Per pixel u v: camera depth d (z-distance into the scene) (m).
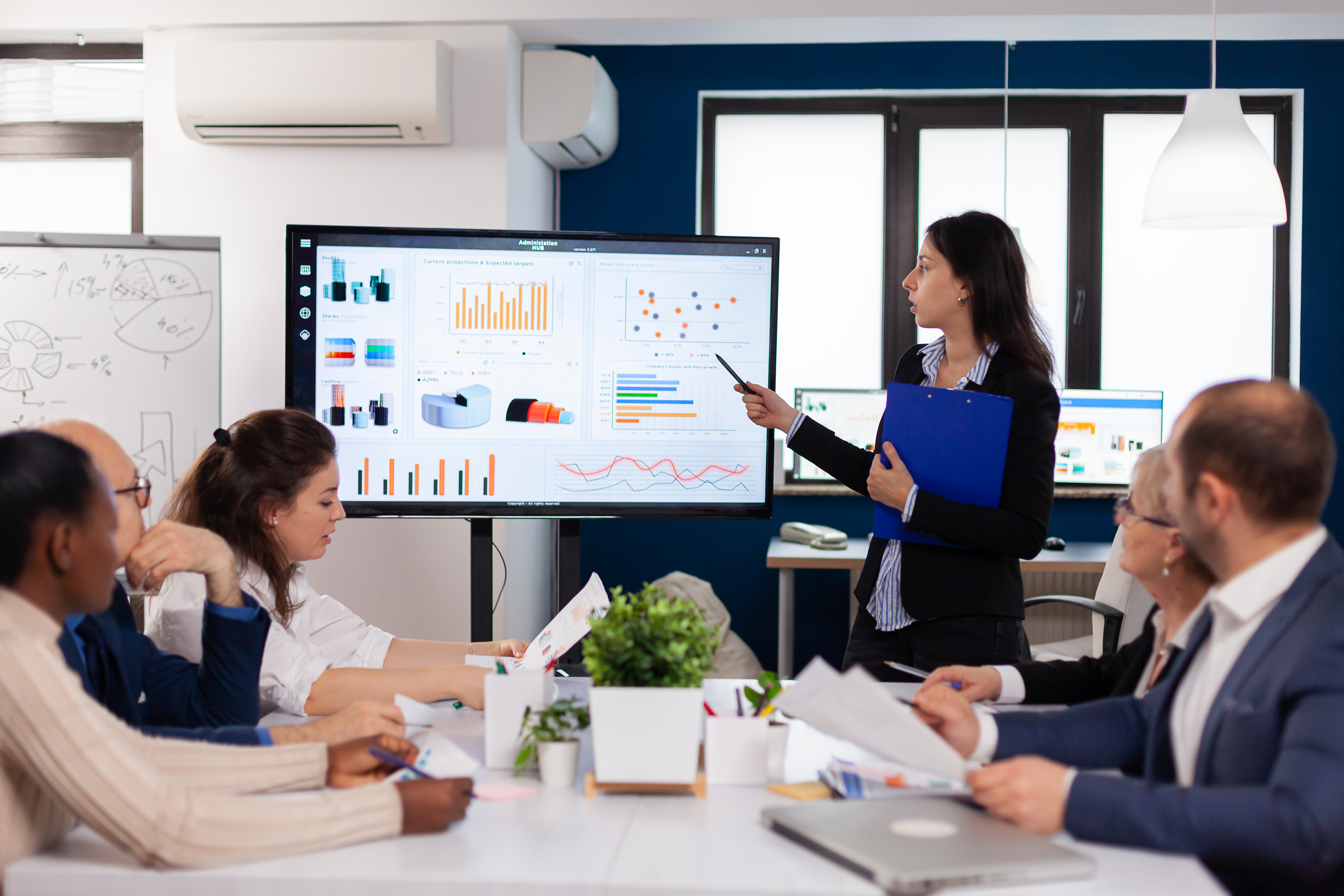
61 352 3.08
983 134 4.08
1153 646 1.39
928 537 1.92
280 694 1.54
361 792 1.00
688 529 4.12
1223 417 1.00
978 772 1.01
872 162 4.13
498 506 2.34
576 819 1.05
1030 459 1.87
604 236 2.31
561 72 3.41
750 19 3.29
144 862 0.92
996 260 1.92
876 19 3.30
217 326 3.12
